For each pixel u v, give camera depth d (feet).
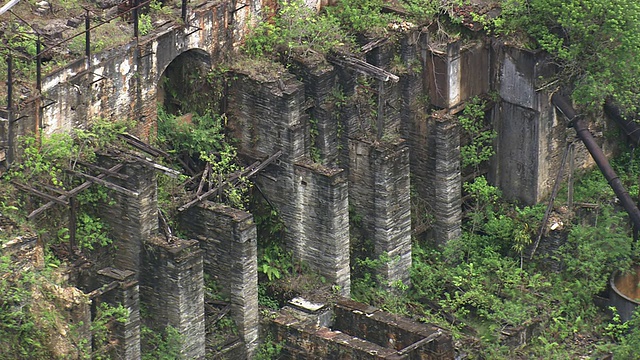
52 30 467.11
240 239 463.42
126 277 439.22
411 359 465.47
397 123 508.94
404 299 501.56
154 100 475.31
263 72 484.33
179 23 475.72
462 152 517.96
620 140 530.27
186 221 469.98
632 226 520.42
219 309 470.39
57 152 450.30
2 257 424.46
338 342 464.24
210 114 489.67
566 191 522.88
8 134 442.91
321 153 494.59
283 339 474.08
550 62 509.76
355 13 504.43
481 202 520.01
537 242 513.86
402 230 499.92
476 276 505.25
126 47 464.24
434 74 509.35
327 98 491.31
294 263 494.18
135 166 448.65
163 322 456.45
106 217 454.81
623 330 499.92
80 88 457.27
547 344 492.54
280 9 498.28
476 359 484.33
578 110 513.04
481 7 515.09
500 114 519.60
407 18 508.94
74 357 426.51
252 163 488.85
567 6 501.15
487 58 515.50
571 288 510.17
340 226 485.97
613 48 504.43
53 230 449.48
